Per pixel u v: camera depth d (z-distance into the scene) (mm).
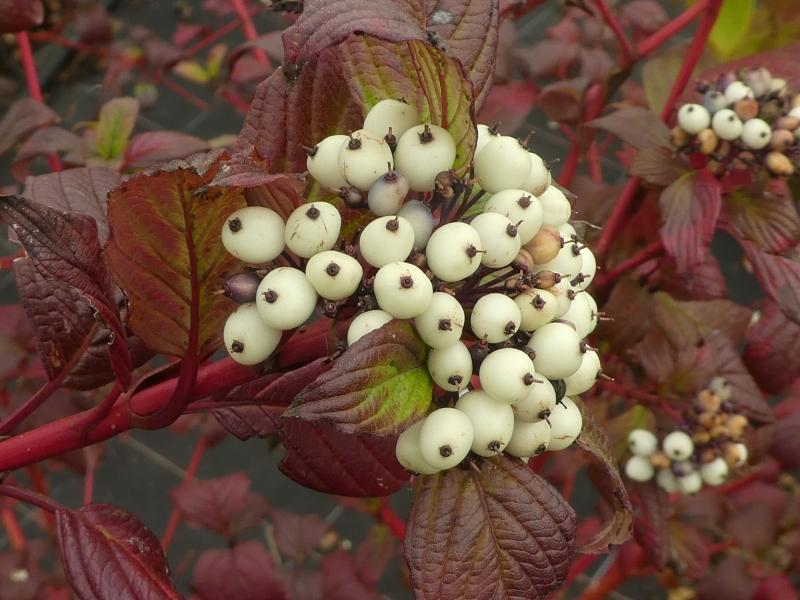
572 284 140
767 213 231
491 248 128
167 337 146
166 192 128
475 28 146
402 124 135
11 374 319
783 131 219
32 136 285
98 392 302
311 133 157
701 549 360
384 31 125
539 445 139
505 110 351
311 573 356
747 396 268
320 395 114
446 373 125
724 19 295
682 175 234
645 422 268
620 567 367
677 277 305
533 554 144
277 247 130
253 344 131
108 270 139
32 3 243
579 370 141
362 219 144
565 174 333
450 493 144
